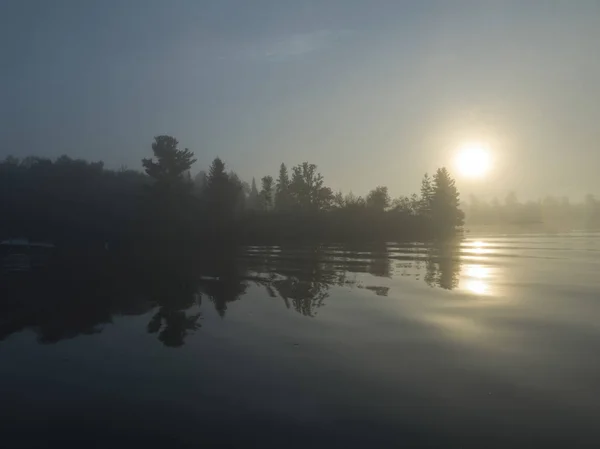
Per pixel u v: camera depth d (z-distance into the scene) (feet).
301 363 40.22
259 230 218.38
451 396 33.17
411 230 241.96
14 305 68.44
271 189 286.87
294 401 32.68
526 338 46.70
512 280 83.25
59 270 112.88
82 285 86.89
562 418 29.76
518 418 29.81
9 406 33.24
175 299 69.92
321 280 85.15
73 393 35.19
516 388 34.42
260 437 27.96
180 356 42.91
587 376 36.58
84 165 258.57
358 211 242.17
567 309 59.26
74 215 213.05
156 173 221.87
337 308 60.90
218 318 57.00
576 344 44.70
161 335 50.29
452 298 66.69
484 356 41.42
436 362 40.01
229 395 33.91
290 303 64.75
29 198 220.23
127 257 143.95
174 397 33.88
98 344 47.67
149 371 39.29
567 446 26.53
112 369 40.04
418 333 48.75
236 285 81.76
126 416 31.22
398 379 36.27
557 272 93.91
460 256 129.29
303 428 28.91
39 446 27.89
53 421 30.86
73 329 53.98
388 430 28.48
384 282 81.76
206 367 39.78
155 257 142.51
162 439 28.14
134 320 57.52
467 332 49.01
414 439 27.43
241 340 47.39
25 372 39.86
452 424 29.14
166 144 222.07
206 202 222.48
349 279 85.97
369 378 36.55
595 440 27.09
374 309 59.98
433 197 270.87
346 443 27.09
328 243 202.18
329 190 260.01
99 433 29.17
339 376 37.09
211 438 28.02
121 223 209.15
